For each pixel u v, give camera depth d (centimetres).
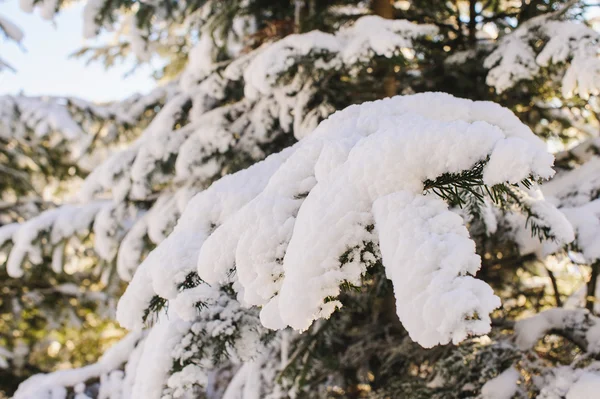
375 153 95
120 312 133
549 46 215
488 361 202
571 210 213
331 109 272
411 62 250
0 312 637
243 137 308
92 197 355
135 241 325
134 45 404
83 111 454
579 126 324
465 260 74
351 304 253
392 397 224
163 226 304
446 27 308
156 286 122
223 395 290
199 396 286
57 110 491
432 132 92
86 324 702
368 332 280
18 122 536
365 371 272
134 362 267
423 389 211
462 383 203
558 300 268
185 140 313
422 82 310
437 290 72
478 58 271
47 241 385
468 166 88
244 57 294
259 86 238
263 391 253
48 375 283
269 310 99
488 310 67
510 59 230
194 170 298
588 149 267
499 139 87
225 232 111
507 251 277
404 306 74
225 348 170
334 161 106
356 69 225
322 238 91
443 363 212
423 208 86
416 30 229
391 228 84
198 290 137
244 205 126
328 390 267
